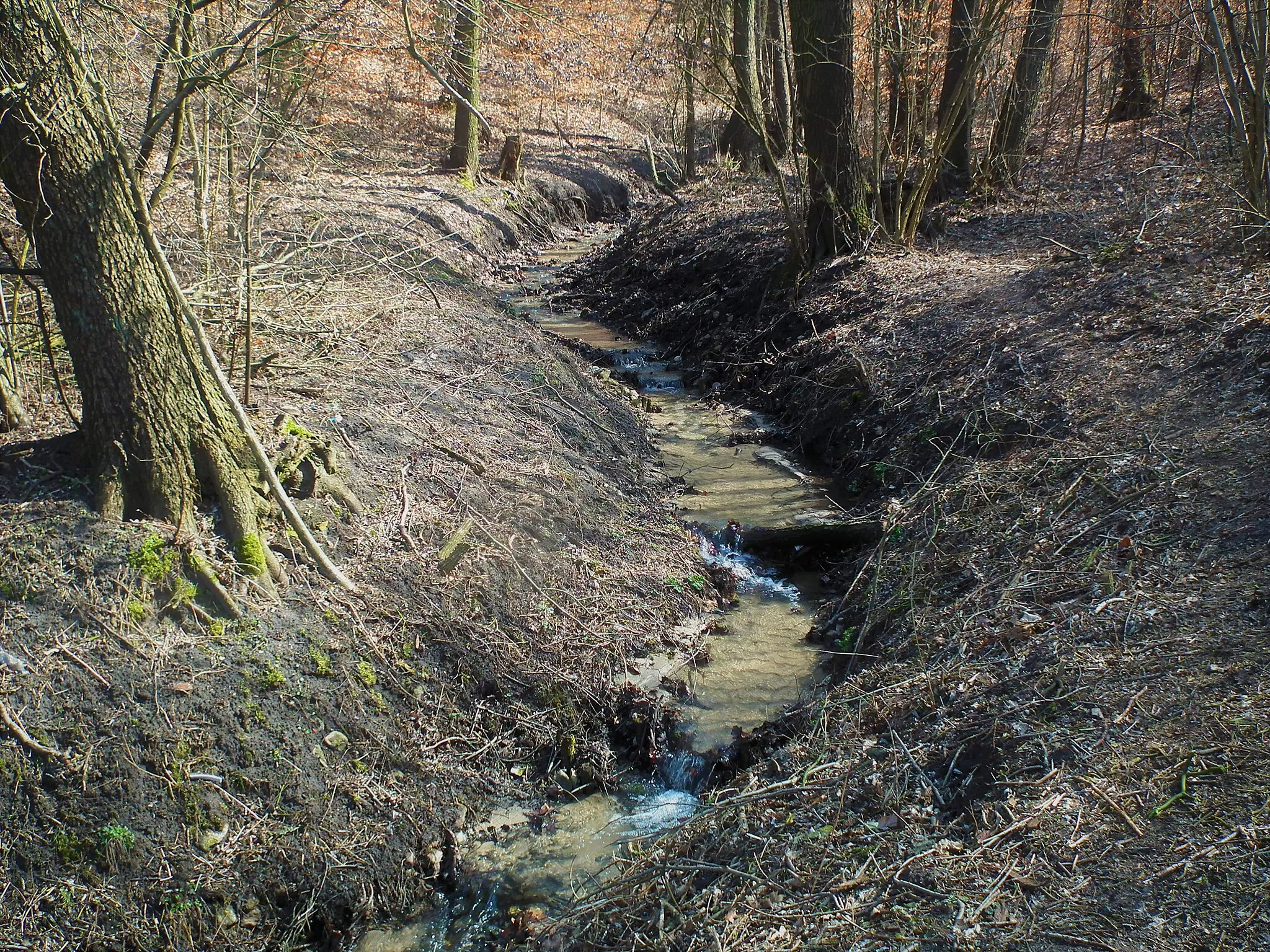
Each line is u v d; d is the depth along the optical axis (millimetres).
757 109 12523
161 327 5273
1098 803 4074
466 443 7340
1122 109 17438
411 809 5164
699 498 8719
